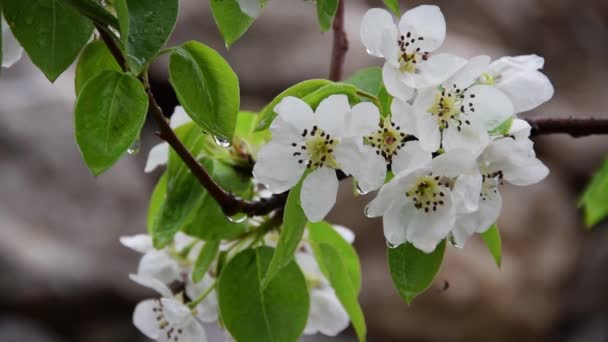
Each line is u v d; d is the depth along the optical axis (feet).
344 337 5.41
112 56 1.54
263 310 1.59
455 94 1.46
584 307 5.87
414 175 1.44
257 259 1.60
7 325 4.93
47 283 4.96
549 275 5.88
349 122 1.43
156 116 1.48
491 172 1.49
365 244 5.51
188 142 1.66
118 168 5.63
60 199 5.36
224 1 1.46
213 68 1.46
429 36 1.46
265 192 1.70
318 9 1.44
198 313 1.70
